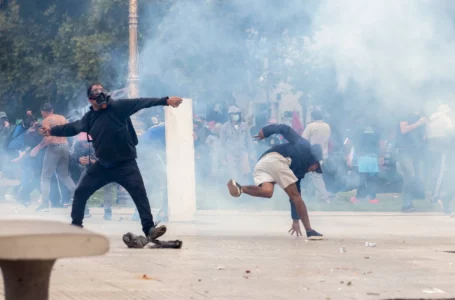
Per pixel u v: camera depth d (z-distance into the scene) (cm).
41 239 353
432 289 668
